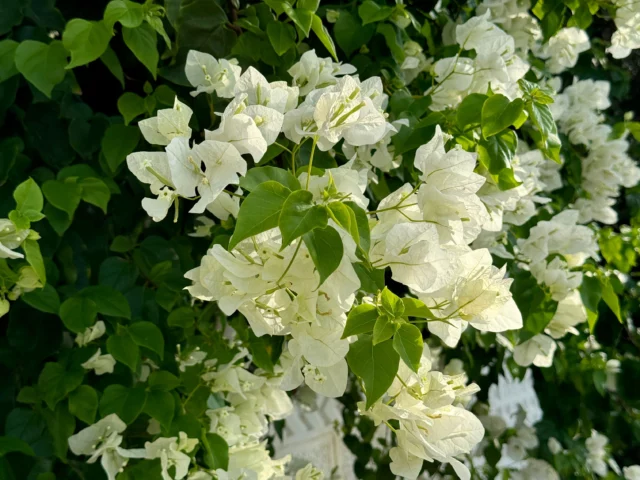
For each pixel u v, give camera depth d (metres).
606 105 1.23
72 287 0.73
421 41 0.95
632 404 1.23
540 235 0.90
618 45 1.06
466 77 0.78
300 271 0.45
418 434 0.47
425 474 1.25
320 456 1.30
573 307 0.94
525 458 1.29
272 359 0.74
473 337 1.02
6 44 0.70
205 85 0.66
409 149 0.71
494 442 1.26
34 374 0.72
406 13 0.83
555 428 1.30
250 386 0.80
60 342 0.73
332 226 0.45
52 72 0.69
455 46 0.90
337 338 0.47
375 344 0.44
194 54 0.65
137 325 0.71
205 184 0.45
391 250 0.45
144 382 0.73
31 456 0.67
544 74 1.16
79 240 0.76
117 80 0.81
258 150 0.46
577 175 1.18
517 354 0.94
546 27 0.94
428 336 1.13
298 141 0.52
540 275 0.90
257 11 0.78
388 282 0.93
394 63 0.83
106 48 0.70
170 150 0.44
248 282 0.45
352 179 0.49
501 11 0.96
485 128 0.64
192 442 0.71
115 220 0.79
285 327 0.47
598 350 1.23
